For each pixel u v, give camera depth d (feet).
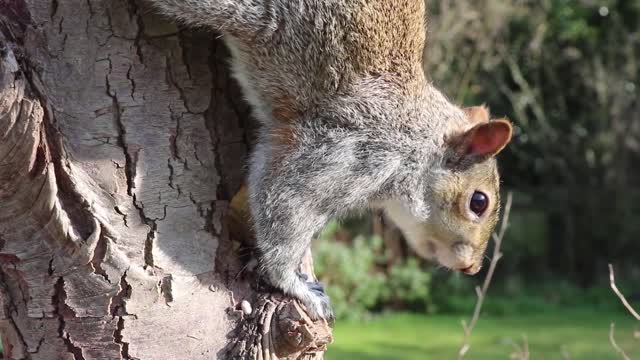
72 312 1.50
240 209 1.62
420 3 1.78
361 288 4.46
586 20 5.29
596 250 5.57
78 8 1.51
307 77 1.68
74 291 1.50
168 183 1.54
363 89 1.72
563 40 5.32
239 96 1.64
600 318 4.31
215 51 1.61
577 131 5.53
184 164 1.56
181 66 1.57
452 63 4.62
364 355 3.42
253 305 1.57
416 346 3.62
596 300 4.86
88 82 1.52
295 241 1.68
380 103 1.74
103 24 1.52
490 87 5.08
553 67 5.31
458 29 4.38
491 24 4.54
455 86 4.56
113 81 1.52
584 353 3.34
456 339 3.77
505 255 5.46
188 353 1.53
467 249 1.89
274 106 1.68
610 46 5.34
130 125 1.53
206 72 1.59
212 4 1.59
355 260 4.50
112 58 1.52
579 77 5.45
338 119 1.71
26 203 1.47
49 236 1.48
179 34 1.57
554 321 4.24
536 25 5.00
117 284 1.50
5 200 1.46
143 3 1.54
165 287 1.52
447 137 1.84
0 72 1.43
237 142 1.62
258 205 1.65
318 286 1.69
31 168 1.45
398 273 4.63
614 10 5.28
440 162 1.84
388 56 1.74
